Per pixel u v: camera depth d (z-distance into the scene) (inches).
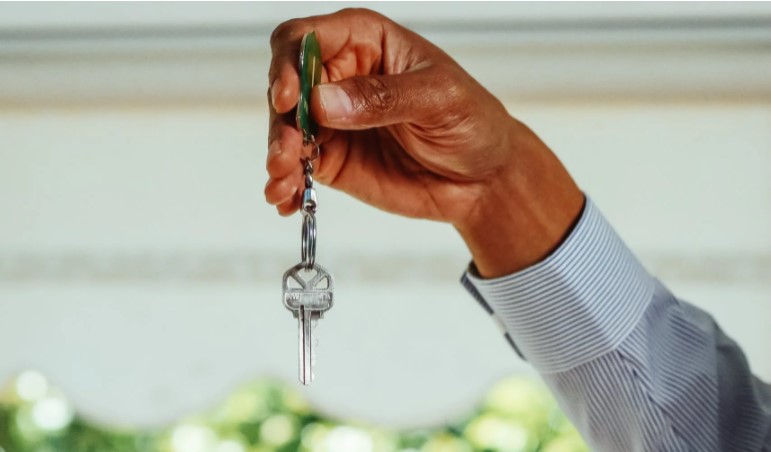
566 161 113.2
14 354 126.6
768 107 110.3
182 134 118.6
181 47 109.4
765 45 107.4
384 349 123.2
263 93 109.2
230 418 228.7
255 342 126.3
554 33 107.2
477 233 51.5
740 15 104.9
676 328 52.7
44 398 230.4
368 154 49.8
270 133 42.8
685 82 108.2
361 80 41.6
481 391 123.3
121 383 127.9
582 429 52.6
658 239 115.4
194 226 120.4
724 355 53.8
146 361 127.4
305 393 124.7
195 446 228.2
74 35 109.0
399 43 46.4
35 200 120.6
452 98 44.4
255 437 227.8
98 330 126.9
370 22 46.2
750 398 52.6
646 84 108.1
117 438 229.3
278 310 125.8
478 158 48.1
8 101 110.2
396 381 123.6
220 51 109.2
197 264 121.3
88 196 120.3
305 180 43.8
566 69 107.5
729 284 116.1
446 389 123.6
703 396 50.9
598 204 114.9
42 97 110.0
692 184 114.2
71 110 111.3
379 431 226.1
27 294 124.8
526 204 50.3
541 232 51.1
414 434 224.1
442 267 120.1
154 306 126.9
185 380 127.3
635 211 114.9
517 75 107.1
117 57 109.3
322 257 119.9
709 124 112.6
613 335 50.3
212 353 126.7
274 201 42.4
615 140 113.2
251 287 123.5
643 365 50.2
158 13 104.9
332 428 227.3
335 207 119.7
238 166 119.1
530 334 51.6
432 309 122.4
